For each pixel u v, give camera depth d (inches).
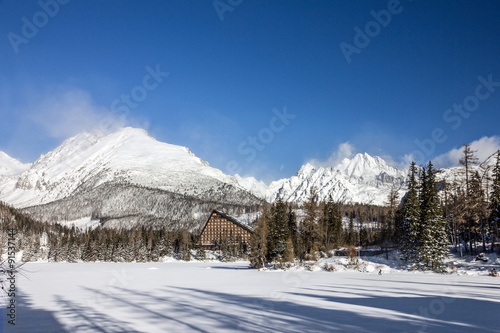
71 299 1284.4
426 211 2600.9
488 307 1048.2
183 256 6525.6
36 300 1262.3
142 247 6309.1
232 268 3919.8
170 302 1188.5
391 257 3198.8
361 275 2427.4
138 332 740.0
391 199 3821.4
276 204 3929.6
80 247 6378.0
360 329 759.7
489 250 2719.0
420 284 1749.5
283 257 3400.6
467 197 2691.9
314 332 733.9
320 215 3555.6
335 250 3912.4
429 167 2679.6
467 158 2691.9
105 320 872.9
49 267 4271.7
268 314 943.7
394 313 952.9
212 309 1032.8
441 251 2517.2
